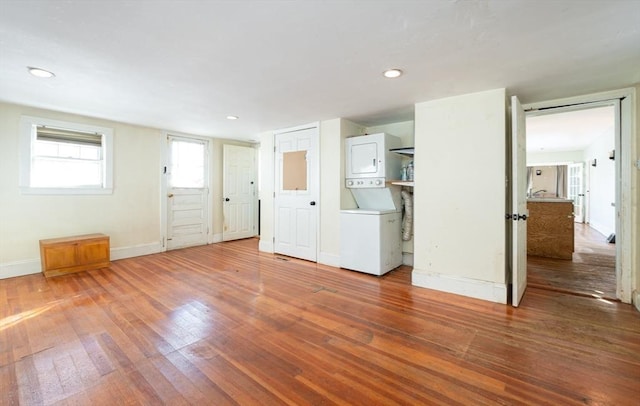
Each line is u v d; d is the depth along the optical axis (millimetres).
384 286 3182
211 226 5590
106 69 2303
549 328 2182
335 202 4012
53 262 3473
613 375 1624
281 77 2457
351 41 1855
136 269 3814
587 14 1531
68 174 3873
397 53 2014
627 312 2457
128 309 2539
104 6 1489
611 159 5566
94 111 3629
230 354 1857
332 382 1587
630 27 1649
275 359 1804
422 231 3141
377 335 2094
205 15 1572
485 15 1556
